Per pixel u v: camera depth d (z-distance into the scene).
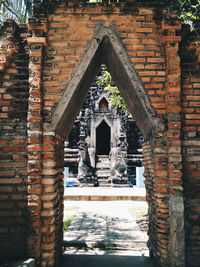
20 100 3.53
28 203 3.25
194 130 3.52
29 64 3.44
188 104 3.56
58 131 3.69
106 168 16.23
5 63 3.53
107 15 3.58
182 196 3.33
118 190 12.04
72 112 4.12
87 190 11.96
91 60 3.53
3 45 3.56
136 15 3.60
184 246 3.28
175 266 3.26
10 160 3.42
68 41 3.54
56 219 3.63
